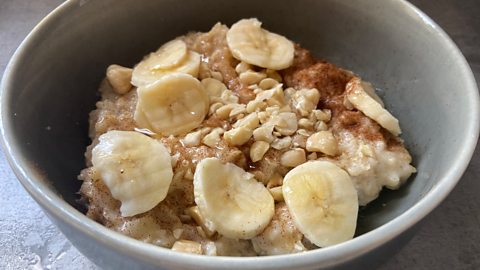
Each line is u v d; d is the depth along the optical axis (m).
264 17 0.30
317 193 0.22
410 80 0.27
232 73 0.27
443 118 0.24
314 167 0.23
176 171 0.23
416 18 0.26
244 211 0.22
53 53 0.25
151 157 0.23
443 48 0.25
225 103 0.26
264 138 0.24
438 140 0.24
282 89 0.27
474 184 0.27
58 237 0.25
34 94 0.24
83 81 0.27
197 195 0.22
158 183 0.22
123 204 0.22
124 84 0.27
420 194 0.23
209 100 0.26
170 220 0.23
